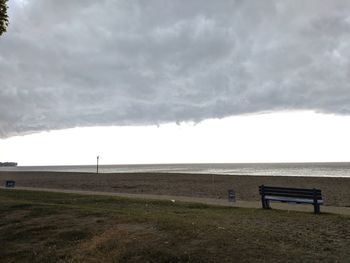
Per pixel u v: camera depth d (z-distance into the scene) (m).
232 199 19.20
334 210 15.66
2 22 13.67
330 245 8.88
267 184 37.50
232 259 8.01
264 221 11.80
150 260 8.37
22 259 9.35
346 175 67.31
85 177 58.25
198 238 9.20
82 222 11.41
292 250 8.44
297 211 14.65
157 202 17.09
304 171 94.44
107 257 8.77
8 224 11.96
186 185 36.34
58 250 9.55
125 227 10.45
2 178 59.09
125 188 33.25
